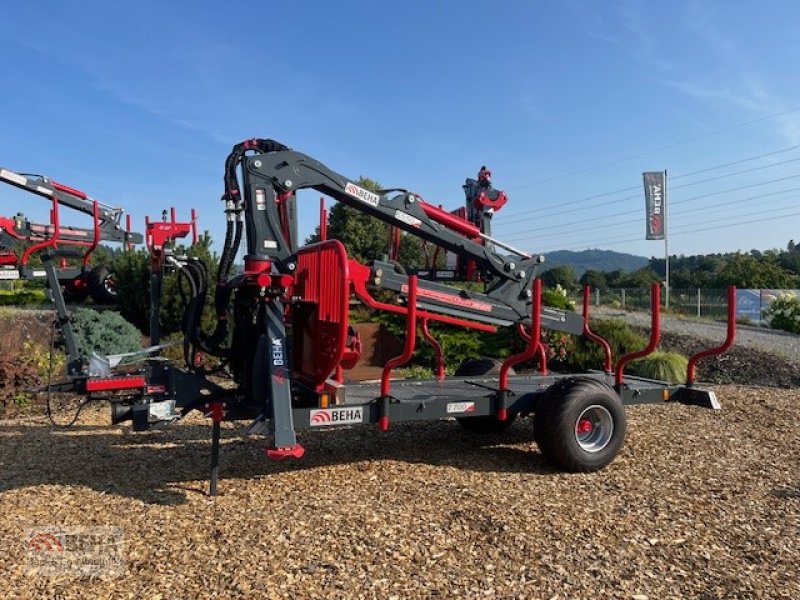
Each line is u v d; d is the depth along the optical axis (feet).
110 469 17.92
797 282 140.97
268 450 15.21
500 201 21.68
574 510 14.85
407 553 12.46
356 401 16.97
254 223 17.08
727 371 35.96
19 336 31.81
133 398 17.53
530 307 20.84
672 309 94.79
